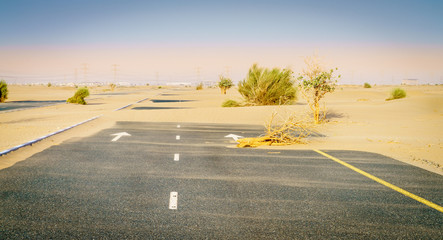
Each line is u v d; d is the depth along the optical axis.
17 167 7.01
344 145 10.63
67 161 7.71
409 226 4.21
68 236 3.73
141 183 6.00
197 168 7.25
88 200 5.01
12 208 4.59
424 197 5.40
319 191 5.66
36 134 11.99
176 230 3.96
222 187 5.82
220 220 4.30
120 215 4.42
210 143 10.91
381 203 5.08
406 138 11.98
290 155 8.86
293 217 4.45
